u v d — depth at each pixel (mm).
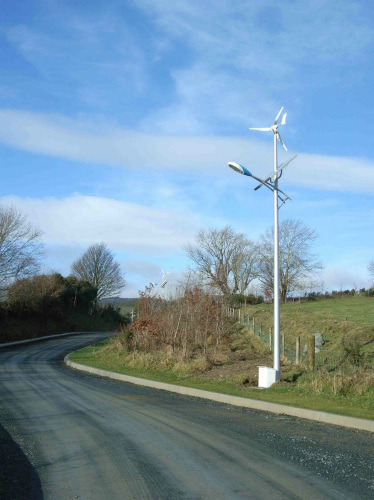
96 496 5234
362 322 27703
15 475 5996
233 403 12625
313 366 15383
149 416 10203
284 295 56250
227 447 7441
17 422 9430
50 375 19859
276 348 14508
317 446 7617
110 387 15977
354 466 6430
